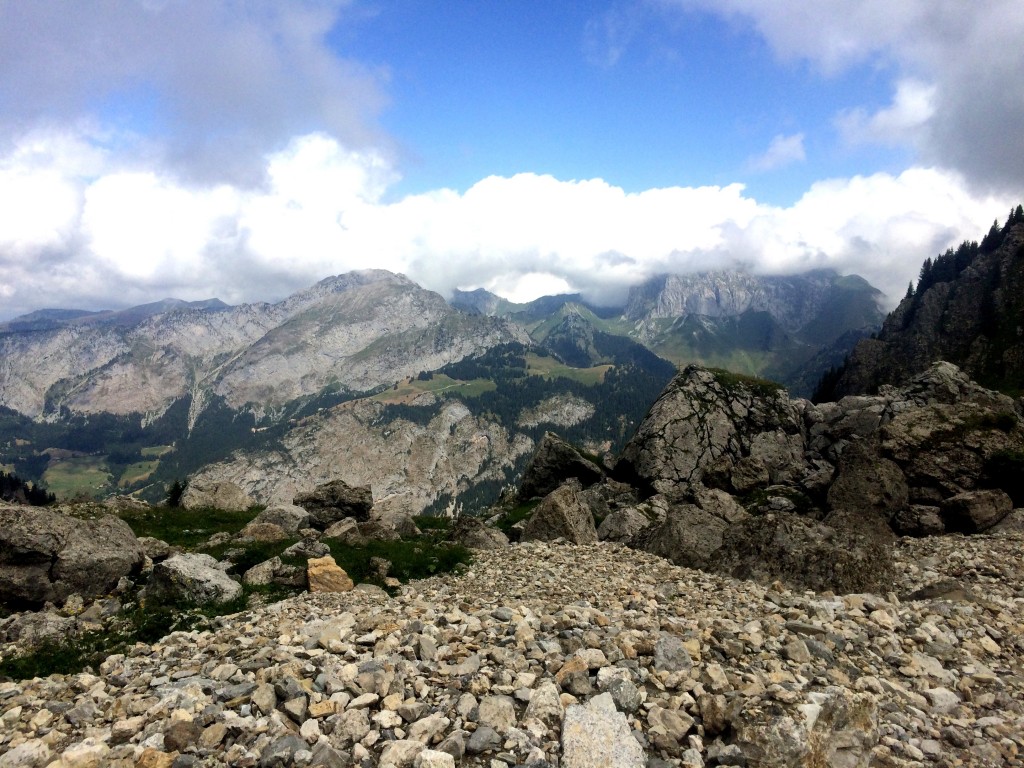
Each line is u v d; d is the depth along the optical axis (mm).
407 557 26219
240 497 47000
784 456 43812
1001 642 15094
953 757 9656
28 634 16219
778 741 8562
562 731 8820
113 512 38156
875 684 11719
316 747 8320
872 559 20797
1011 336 139125
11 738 9109
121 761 8055
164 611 17984
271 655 12289
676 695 10469
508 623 14750
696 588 20484
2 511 19859
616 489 43688
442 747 8492
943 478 31719
